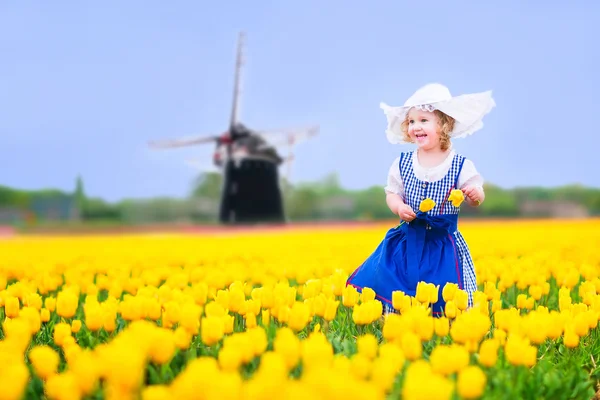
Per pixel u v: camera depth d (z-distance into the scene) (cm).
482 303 440
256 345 321
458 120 523
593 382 385
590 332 452
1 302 504
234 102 4000
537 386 331
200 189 7644
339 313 488
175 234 2941
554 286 705
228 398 218
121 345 262
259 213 3862
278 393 222
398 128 571
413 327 356
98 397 286
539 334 348
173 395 232
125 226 3769
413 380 226
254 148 3897
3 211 6103
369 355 298
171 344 304
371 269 529
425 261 511
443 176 524
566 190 4884
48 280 620
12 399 244
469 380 248
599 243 1394
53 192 6356
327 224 3934
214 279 581
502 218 4644
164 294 466
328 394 216
